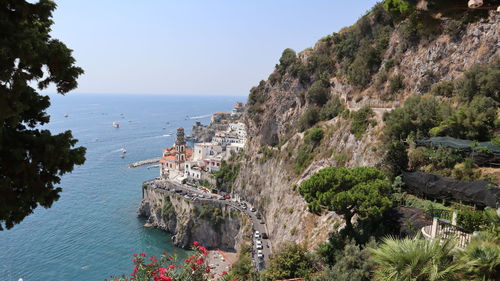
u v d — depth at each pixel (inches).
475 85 1792.6
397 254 518.9
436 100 1929.1
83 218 3491.6
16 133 411.2
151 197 3582.7
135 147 7854.3
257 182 3444.9
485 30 1966.0
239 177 3740.2
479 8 538.3
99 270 2466.8
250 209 3265.3
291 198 2576.3
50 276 2378.2
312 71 3511.3
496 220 613.6
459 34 2105.1
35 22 430.9
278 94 3863.2
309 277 1045.2
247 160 3786.9
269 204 3029.0
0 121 353.1
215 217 3068.4
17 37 348.8
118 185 4714.6
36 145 403.5
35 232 3112.7
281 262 1247.5
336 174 1373.0
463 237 823.1
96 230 3201.3
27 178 401.1
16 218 406.9
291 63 3855.8
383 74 2534.5
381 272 546.0
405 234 1107.3
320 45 3580.2
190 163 4232.3
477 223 888.9
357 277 810.8
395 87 2389.3
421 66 2279.8
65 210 3705.7
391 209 1263.5
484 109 1641.2
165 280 494.9
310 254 1255.5
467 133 1610.5
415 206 1337.4
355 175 1384.1
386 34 2773.1
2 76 343.3
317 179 1392.7
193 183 4109.3
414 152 1594.5
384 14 2861.7
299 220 2224.4
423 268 494.6
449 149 1483.8
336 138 2461.9
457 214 943.0
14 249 2770.7
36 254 2694.4
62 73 412.5
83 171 5487.2
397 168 1588.3
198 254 581.9
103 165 5974.4
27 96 411.2
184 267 558.3
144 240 3058.6
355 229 1315.2
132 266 2544.3
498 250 504.7
